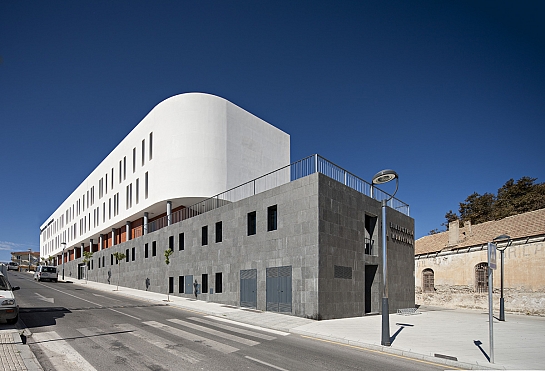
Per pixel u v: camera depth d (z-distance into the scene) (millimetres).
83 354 9680
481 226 32750
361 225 22062
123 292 31938
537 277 25469
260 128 38250
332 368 9062
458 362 9688
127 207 41125
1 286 13906
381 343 11805
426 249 35812
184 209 32906
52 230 82625
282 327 15242
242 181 35125
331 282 18703
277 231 20375
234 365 9008
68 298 24391
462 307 30578
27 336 11734
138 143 39594
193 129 33406
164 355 9742
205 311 19656
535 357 10547
